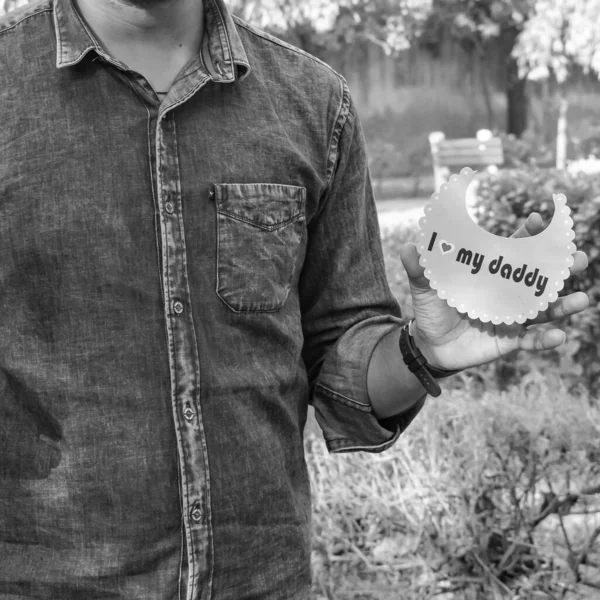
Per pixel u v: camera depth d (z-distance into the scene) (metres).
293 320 1.49
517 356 4.21
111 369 1.31
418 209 14.91
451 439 2.76
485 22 17.78
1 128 1.33
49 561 1.32
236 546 1.37
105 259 1.32
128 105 1.35
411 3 16.34
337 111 1.54
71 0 1.36
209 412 1.36
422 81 18.94
